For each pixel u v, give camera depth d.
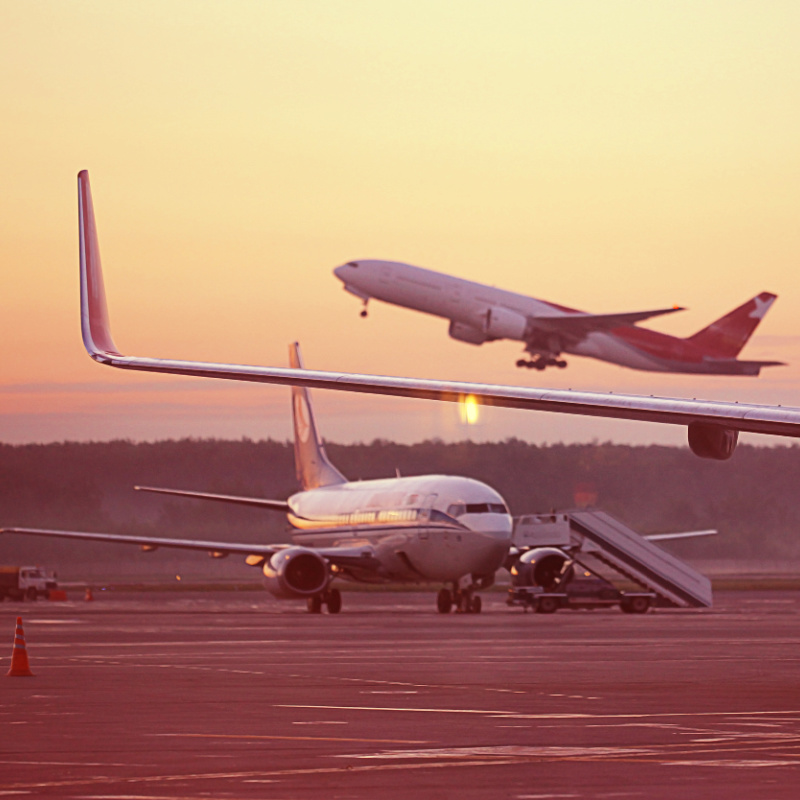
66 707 51.47
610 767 36.34
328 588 165.25
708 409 46.25
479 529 152.12
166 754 38.94
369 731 44.00
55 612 170.38
